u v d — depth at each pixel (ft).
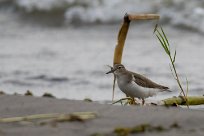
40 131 19.84
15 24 77.56
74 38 68.80
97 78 50.14
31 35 71.05
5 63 56.34
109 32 71.67
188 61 55.16
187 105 30.25
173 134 19.75
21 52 61.26
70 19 77.56
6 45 64.95
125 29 31.24
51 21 78.28
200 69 51.83
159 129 20.25
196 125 20.99
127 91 31.60
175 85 45.98
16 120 21.33
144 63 54.80
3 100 25.16
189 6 72.59
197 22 69.56
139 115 22.31
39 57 58.90
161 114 22.54
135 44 63.57
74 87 47.32
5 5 83.82
